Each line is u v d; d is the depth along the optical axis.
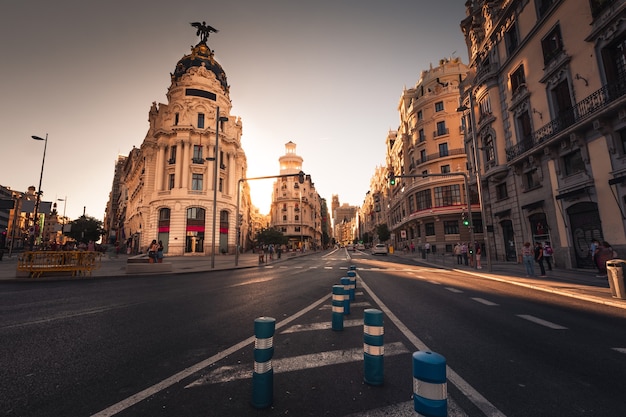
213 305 7.57
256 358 2.76
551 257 16.61
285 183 91.12
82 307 7.27
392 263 24.84
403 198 48.75
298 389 3.09
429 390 1.93
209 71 45.62
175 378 3.32
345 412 2.64
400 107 53.28
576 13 14.77
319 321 6.00
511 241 21.47
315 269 19.56
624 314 6.74
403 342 4.69
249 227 96.06
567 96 15.63
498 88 21.78
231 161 45.94
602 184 13.45
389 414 2.61
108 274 14.73
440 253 38.28
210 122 44.16
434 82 43.91
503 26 20.98
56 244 27.25
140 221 48.78
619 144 12.77
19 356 3.99
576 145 14.72
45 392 2.97
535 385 3.23
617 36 12.73
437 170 40.31
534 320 6.11
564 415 2.64
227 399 2.87
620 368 3.72
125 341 4.65
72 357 3.96
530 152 17.50
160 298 8.59
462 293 9.59
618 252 12.76
